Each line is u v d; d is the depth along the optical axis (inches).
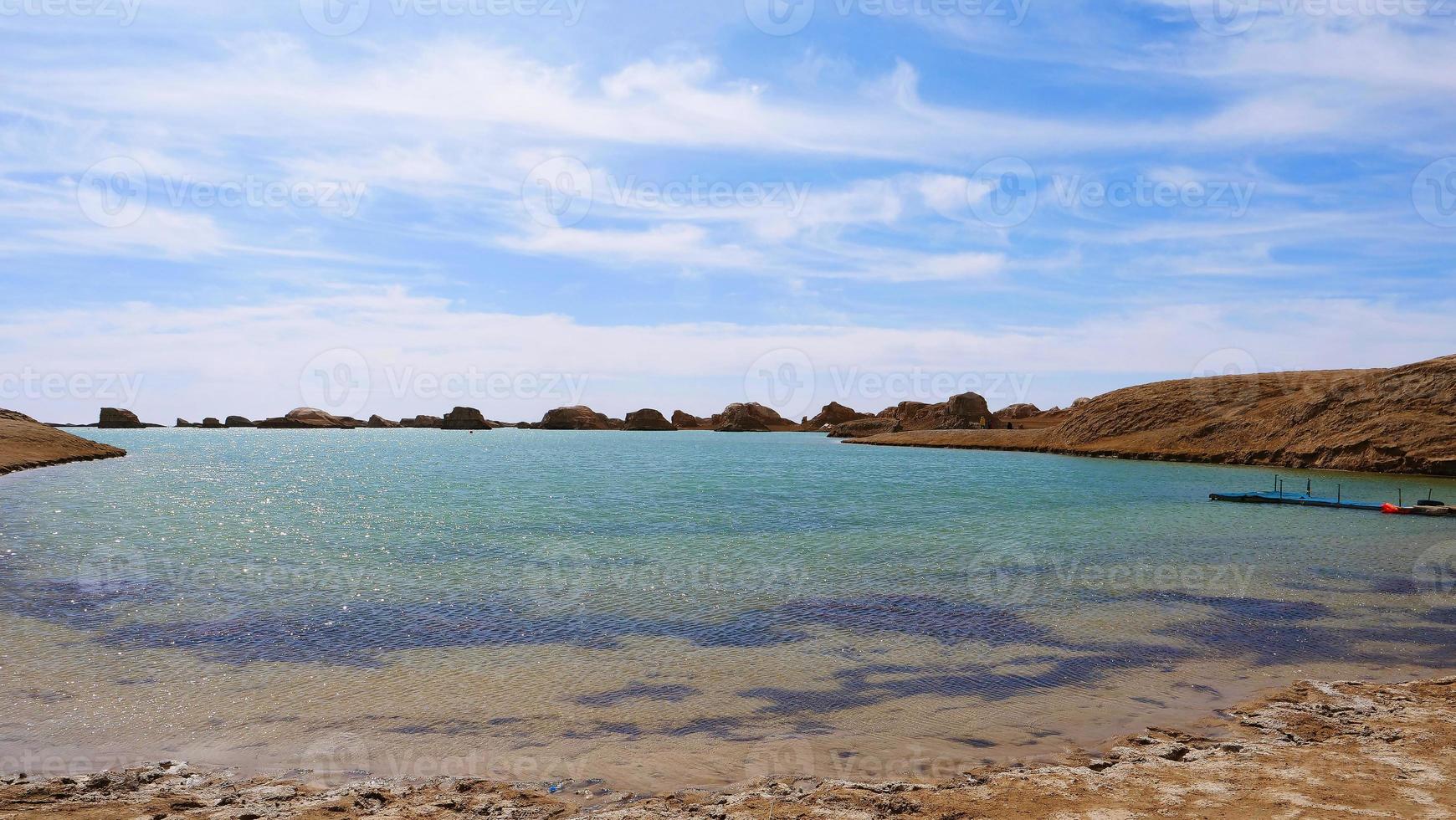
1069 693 507.5
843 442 5940.0
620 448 5012.3
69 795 354.9
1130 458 3184.1
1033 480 2234.3
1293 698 492.1
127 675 531.8
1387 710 466.6
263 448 5393.7
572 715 468.4
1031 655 587.5
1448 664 567.8
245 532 1238.9
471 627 660.1
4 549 1061.8
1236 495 1673.2
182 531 1248.8
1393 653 593.3
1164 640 625.6
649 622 677.9
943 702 492.1
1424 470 2215.8
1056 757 404.8
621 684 521.3
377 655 580.7
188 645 603.5
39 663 557.0
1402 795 344.8
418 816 339.3
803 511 1489.9
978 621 682.8
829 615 701.3
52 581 842.8
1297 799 342.0
